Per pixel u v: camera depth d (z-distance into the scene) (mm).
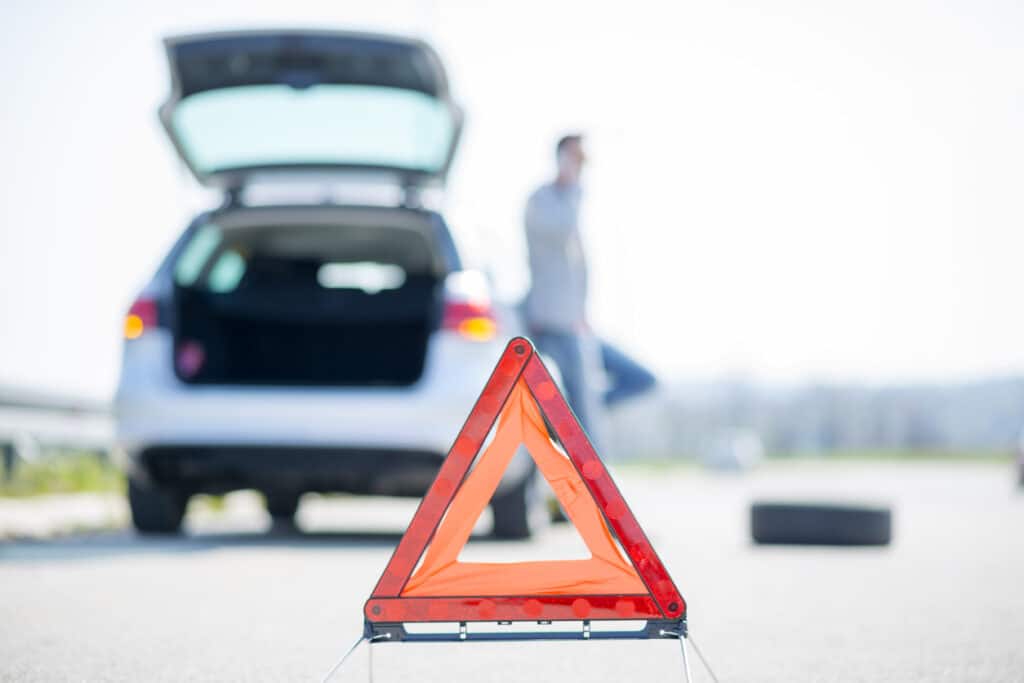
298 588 5016
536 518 7105
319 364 7348
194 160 6809
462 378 6320
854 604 4723
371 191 6984
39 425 10094
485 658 3643
